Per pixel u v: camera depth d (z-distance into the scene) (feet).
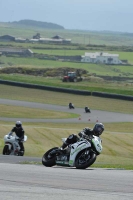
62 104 632.38
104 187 92.68
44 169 121.08
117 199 79.61
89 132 133.49
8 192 81.87
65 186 91.50
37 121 475.31
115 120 510.17
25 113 529.86
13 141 211.41
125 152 316.19
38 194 81.05
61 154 135.03
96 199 78.74
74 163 131.95
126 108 615.16
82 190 87.71
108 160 231.50
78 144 131.54
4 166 124.77
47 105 614.34
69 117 519.19
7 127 392.06
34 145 289.53
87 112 566.77
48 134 374.43
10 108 564.71
